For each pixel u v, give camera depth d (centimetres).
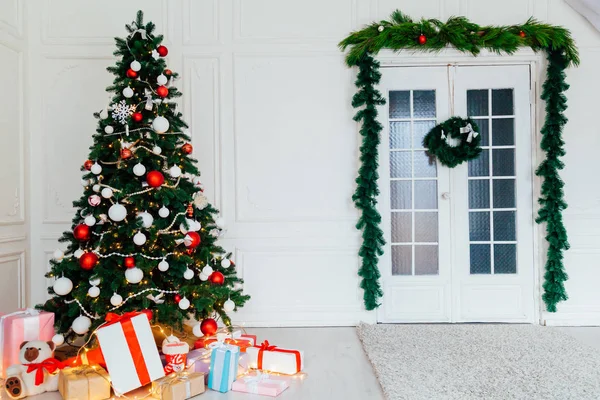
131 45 296
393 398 234
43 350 248
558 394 239
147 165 288
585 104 384
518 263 388
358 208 382
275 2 391
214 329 286
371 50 379
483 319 388
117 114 284
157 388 241
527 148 390
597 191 383
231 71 390
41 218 382
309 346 331
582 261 382
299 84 391
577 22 383
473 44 376
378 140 373
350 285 388
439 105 391
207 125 389
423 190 394
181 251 292
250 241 389
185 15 389
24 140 373
